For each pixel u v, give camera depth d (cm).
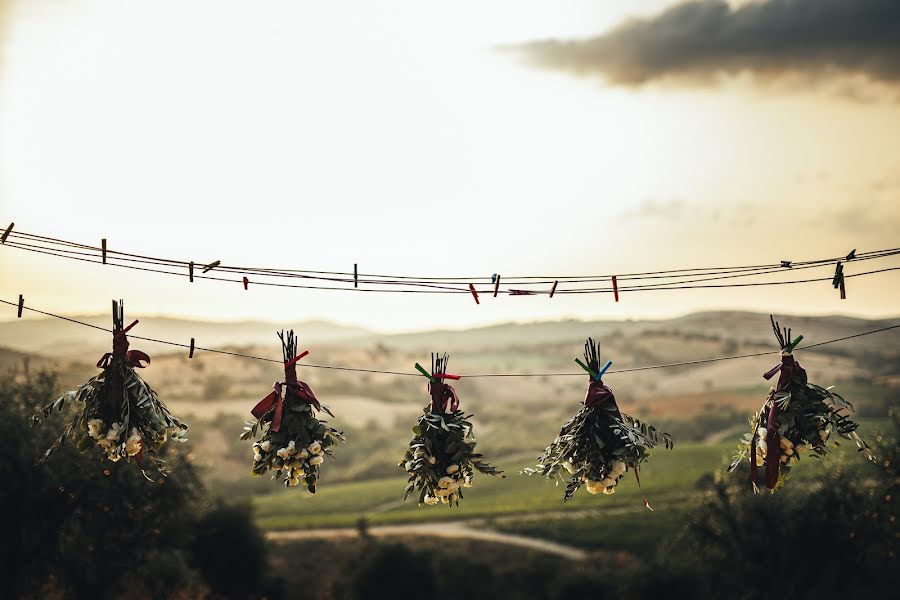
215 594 4138
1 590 2953
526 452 13062
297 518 7319
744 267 1136
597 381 1123
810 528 3466
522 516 6781
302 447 1063
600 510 6738
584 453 1096
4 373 3167
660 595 3856
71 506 2955
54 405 1014
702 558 3828
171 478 3169
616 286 1160
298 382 1094
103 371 1029
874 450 3384
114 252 1109
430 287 1156
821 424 1070
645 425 1108
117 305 1038
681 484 7438
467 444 1101
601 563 5184
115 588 3450
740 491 3678
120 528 3084
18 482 2848
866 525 3412
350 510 8144
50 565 3152
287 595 4466
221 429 13362
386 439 13862
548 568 4647
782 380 1100
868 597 3594
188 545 3962
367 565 4431
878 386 13188
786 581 3556
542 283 1159
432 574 4378
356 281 1146
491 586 4494
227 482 10231
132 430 1004
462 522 6781
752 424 1130
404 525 6762
